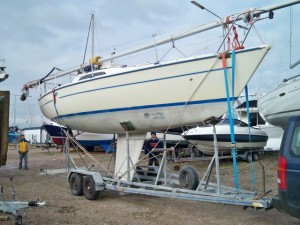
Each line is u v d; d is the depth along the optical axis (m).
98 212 6.18
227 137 12.38
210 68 6.04
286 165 4.03
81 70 9.47
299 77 9.80
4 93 5.10
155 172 7.93
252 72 5.75
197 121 6.42
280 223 5.28
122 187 6.86
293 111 10.52
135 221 5.56
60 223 5.45
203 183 6.52
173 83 6.42
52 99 8.73
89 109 7.79
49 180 10.19
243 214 5.84
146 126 7.14
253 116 17.19
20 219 5.05
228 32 6.22
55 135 19.25
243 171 11.05
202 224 5.34
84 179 7.44
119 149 8.00
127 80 6.95
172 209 6.33
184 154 14.73
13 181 10.08
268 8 5.84
